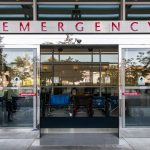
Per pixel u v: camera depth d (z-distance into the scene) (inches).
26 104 437.4
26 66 437.7
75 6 448.1
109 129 465.4
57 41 434.9
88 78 625.6
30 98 437.7
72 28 435.5
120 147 384.2
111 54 614.5
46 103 552.1
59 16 446.9
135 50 439.2
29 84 437.7
